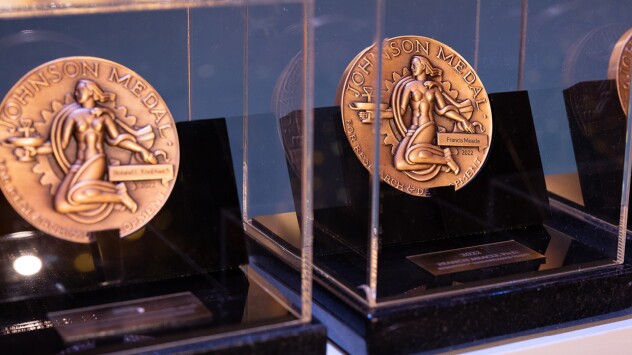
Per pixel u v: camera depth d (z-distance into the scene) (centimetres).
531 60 85
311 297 72
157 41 71
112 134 69
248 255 74
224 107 74
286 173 72
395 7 76
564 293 76
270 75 73
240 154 75
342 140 74
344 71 74
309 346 68
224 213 73
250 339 67
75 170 68
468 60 84
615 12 80
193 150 72
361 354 71
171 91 72
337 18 73
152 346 66
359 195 72
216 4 73
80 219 68
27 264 68
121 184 69
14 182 67
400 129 76
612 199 79
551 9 83
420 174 78
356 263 73
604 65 80
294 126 70
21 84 67
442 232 80
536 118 83
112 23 70
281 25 71
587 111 81
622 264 79
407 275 75
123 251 70
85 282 69
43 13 68
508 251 79
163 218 71
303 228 69
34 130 67
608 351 77
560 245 81
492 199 82
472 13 82
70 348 65
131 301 69
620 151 78
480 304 73
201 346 66
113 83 69
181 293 71
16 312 68
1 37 67
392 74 76
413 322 71
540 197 84
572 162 82
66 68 68
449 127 79
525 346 74
